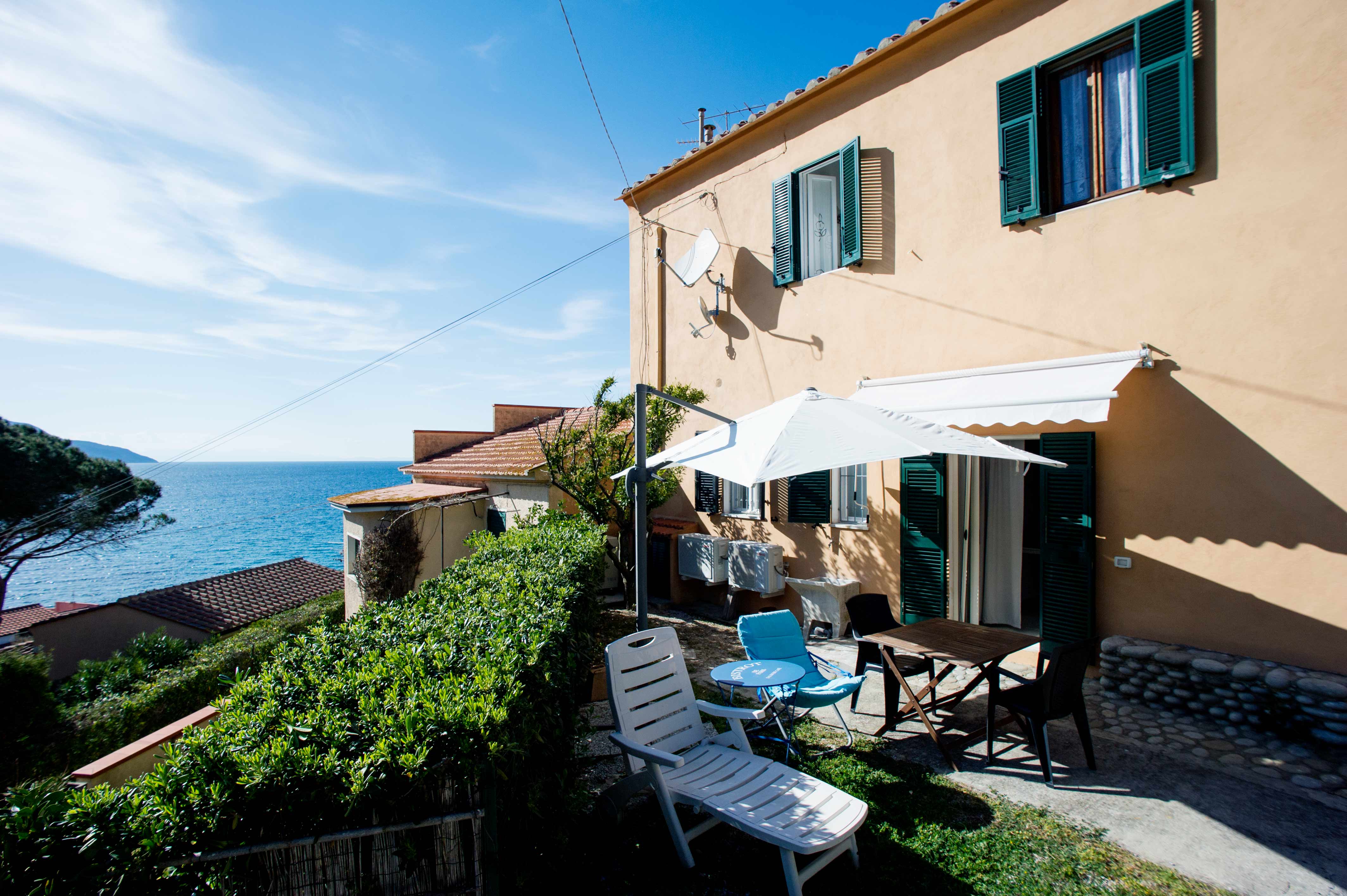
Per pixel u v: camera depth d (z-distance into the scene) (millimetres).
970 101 9281
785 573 11875
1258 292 6805
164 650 20922
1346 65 6305
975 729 6660
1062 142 8516
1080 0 8094
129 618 23578
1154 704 6980
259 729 3057
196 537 109938
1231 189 6977
